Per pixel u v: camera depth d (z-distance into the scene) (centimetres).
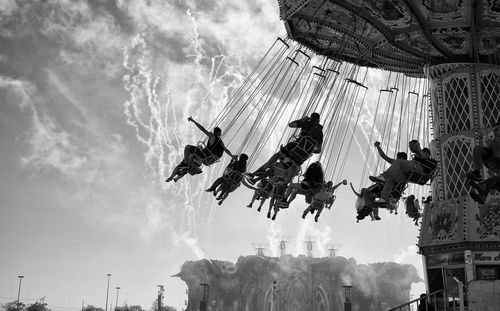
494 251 1509
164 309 10612
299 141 1401
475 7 1529
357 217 1523
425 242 1634
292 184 1445
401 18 1617
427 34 1664
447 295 1535
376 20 1644
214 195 1475
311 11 1694
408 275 9494
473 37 1645
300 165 1427
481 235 1518
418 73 1994
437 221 1628
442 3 1534
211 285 9575
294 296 9412
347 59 2006
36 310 10962
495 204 1540
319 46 1938
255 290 9562
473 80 1717
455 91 1734
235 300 9600
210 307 8975
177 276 9962
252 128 1656
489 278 1492
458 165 1656
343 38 1773
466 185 1620
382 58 1933
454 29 1645
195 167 1481
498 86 1706
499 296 996
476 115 1678
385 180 1398
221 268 9756
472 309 1019
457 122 1706
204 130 1477
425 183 1408
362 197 1489
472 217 1547
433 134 1784
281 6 1686
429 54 1805
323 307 9244
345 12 1653
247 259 9756
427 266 1625
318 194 1462
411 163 1381
